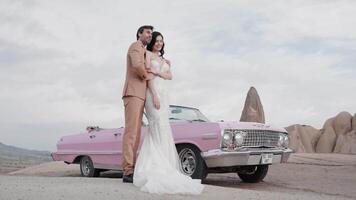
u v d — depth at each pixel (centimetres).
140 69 584
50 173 1329
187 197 514
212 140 741
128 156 611
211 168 798
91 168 1005
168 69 633
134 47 593
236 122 782
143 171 572
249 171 895
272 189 808
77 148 1048
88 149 1012
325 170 1188
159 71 619
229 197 537
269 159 798
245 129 767
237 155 740
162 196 509
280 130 847
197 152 761
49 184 558
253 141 782
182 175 574
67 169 1445
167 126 617
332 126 2758
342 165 1298
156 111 607
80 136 1051
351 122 2694
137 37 625
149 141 600
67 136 1102
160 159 588
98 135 989
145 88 609
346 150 2459
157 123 607
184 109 891
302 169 1205
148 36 616
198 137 757
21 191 479
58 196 462
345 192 786
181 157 789
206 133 750
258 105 2389
